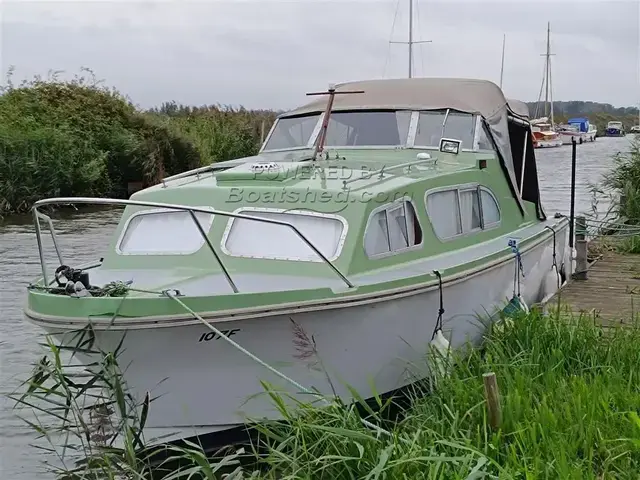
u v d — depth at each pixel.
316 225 6.07
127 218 6.61
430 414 5.35
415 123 8.10
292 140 8.40
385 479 4.33
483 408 5.08
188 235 6.32
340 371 5.75
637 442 4.48
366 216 6.04
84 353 5.20
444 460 4.23
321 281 5.71
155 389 5.26
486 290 7.21
